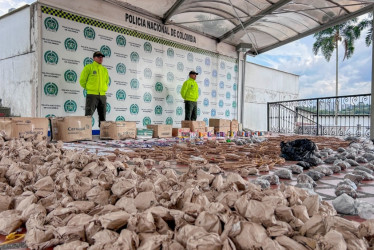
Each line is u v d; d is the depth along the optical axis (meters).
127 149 5.21
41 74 7.44
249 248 1.06
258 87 17.05
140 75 9.84
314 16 9.95
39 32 7.36
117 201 1.67
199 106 12.38
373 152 5.07
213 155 4.53
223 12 10.47
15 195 2.04
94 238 1.19
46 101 7.56
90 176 2.18
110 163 2.48
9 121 5.50
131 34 9.50
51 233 1.34
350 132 12.54
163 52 10.62
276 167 3.61
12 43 8.11
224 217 1.20
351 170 3.42
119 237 1.11
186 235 1.11
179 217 1.27
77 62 8.13
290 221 1.32
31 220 1.44
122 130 7.54
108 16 8.81
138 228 1.23
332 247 1.01
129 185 1.77
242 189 1.83
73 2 7.96
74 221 1.36
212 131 10.17
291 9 9.62
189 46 11.68
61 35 7.78
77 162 2.39
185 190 1.59
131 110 9.62
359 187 2.54
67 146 5.53
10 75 8.26
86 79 7.36
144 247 1.08
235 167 3.34
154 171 2.44
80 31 8.16
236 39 13.17
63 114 7.88
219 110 13.37
